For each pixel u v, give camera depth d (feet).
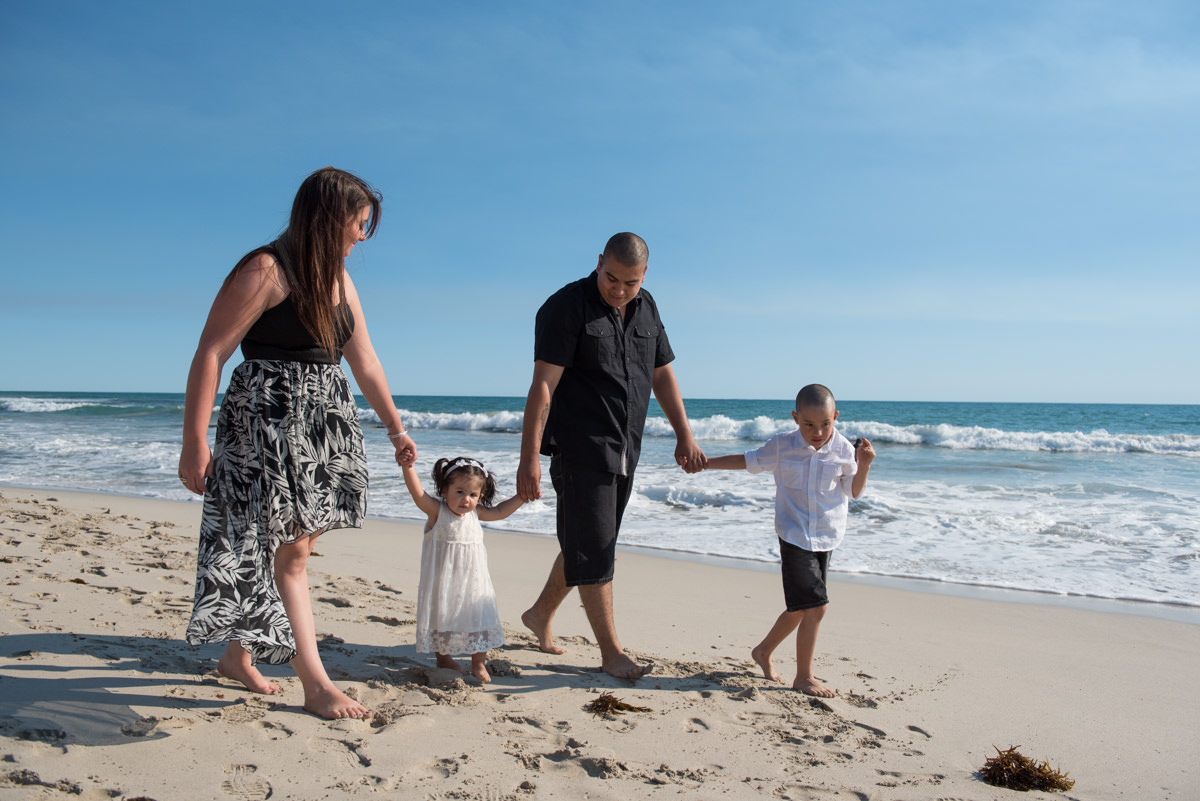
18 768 6.53
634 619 15.01
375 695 9.23
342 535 23.30
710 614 15.61
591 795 7.07
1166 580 19.13
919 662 12.69
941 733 9.50
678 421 12.39
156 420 91.15
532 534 24.48
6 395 360.89
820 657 12.79
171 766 6.94
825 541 10.96
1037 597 17.71
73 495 30.25
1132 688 11.63
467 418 86.74
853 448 11.23
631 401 11.05
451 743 8.00
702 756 8.21
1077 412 135.13
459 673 10.34
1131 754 9.09
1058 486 35.86
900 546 22.89
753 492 31.37
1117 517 26.99
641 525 26.43
